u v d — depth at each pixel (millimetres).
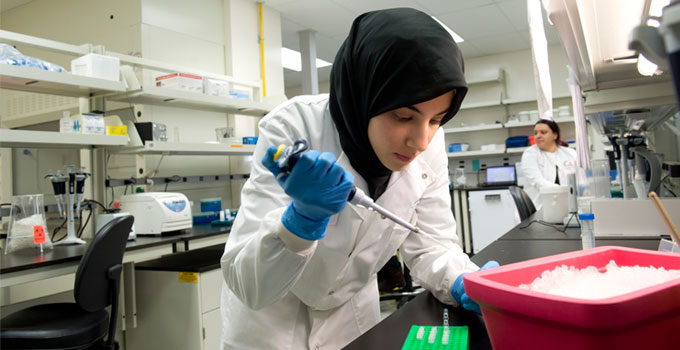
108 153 2732
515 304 489
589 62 1313
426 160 1119
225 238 2684
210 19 4012
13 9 4293
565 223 2074
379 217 989
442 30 782
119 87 2369
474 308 858
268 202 861
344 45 923
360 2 4406
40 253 2021
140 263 2545
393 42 755
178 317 2326
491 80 6062
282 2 4379
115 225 1860
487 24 5090
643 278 540
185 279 2303
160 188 3408
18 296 2234
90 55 2301
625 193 2096
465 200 5641
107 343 1865
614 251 698
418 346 708
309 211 668
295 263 745
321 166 617
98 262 1797
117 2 3539
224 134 3502
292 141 934
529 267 635
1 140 1890
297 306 1050
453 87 720
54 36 3994
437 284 992
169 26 3623
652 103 1686
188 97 2809
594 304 413
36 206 2189
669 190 2170
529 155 4105
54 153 3482
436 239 1123
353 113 884
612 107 1758
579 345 438
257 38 4402
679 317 455
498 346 537
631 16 1070
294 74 7152
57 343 1626
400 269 3084
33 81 2297
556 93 5906
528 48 6117
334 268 988
